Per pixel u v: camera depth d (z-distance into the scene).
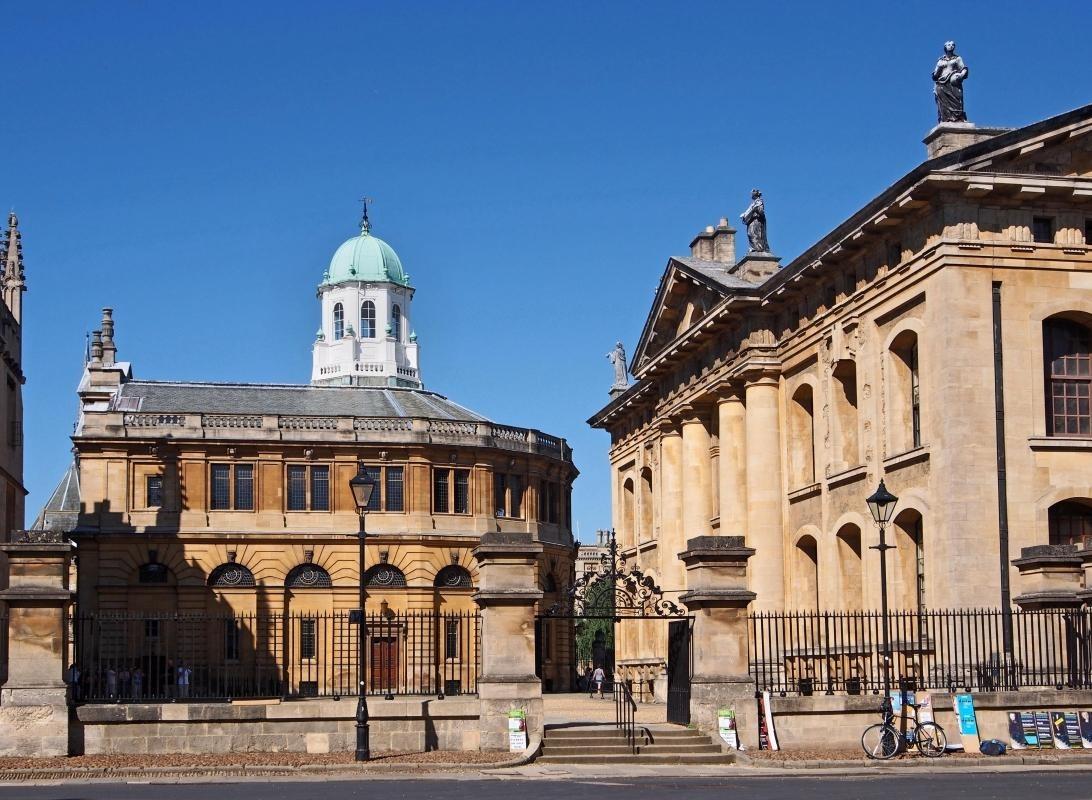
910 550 45.69
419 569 88.94
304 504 89.25
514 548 36.88
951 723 35.97
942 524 42.28
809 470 54.91
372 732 35.94
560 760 34.94
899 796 26.55
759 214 58.88
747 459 56.97
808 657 48.19
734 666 36.59
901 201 43.66
